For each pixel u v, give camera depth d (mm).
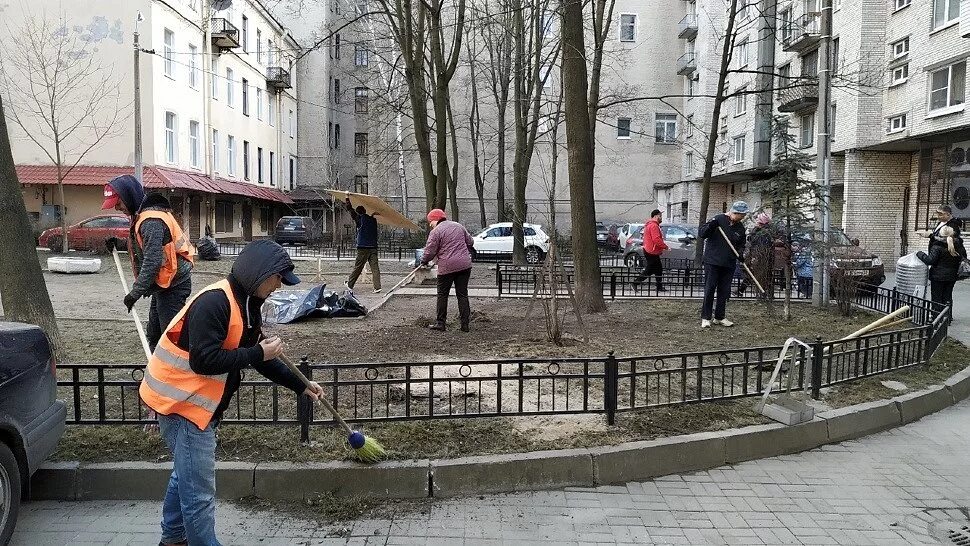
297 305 9367
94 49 24266
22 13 24031
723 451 4891
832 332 8906
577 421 5125
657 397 5305
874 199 21891
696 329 9023
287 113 39938
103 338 7719
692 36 34906
